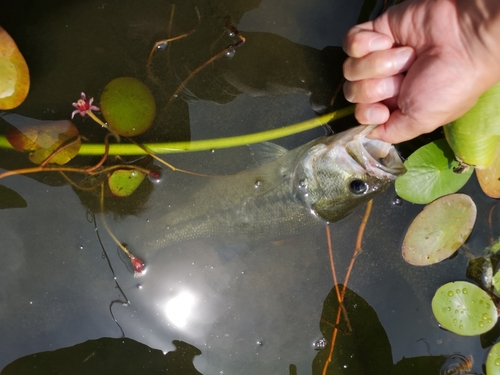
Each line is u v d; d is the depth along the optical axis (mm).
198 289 440
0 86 386
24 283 425
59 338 426
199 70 436
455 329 410
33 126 418
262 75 437
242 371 435
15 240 426
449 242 417
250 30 435
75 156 421
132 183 421
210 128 436
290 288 442
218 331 439
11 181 422
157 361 433
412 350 426
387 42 369
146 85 434
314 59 435
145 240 432
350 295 439
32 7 428
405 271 435
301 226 435
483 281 419
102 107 414
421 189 413
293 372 434
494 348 407
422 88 351
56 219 429
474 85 346
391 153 406
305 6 435
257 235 436
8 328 421
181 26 436
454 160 408
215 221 431
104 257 431
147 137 432
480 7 325
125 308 433
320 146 412
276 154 432
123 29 436
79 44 432
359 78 382
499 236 422
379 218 438
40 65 426
